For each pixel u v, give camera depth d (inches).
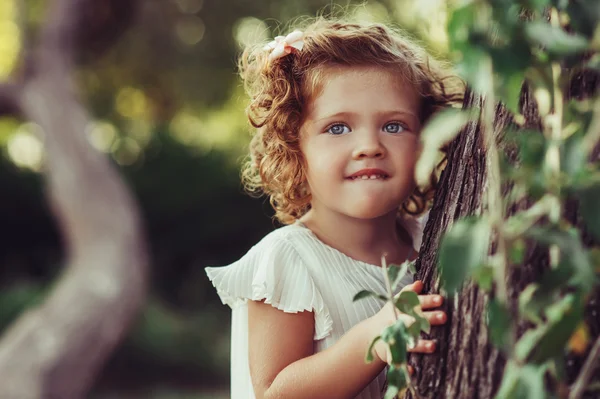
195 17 466.3
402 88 61.8
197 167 426.0
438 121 37.5
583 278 34.8
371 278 62.5
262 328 59.7
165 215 425.7
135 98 529.3
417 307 45.7
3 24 479.5
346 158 60.5
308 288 59.4
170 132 437.4
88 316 265.7
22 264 426.3
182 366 333.1
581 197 34.8
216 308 407.8
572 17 37.1
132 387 320.2
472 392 44.9
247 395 62.1
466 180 49.5
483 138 46.8
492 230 42.3
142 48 473.1
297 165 65.2
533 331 37.5
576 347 39.4
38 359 247.8
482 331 44.6
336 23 68.3
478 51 35.0
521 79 36.1
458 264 35.1
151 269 422.6
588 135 36.3
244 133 459.8
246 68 77.4
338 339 60.3
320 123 61.6
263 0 441.4
